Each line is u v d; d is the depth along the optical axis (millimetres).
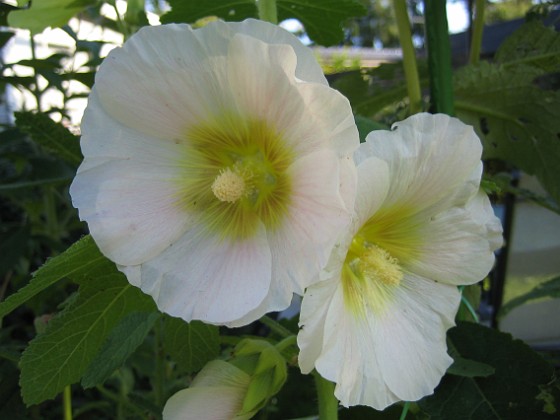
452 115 275
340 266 181
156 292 186
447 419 242
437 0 270
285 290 175
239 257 188
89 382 230
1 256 406
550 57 329
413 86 318
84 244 192
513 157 356
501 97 330
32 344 214
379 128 223
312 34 322
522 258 451
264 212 196
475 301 339
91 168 186
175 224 195
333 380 175
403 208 210
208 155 207
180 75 182
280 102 175
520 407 240
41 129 292
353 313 202
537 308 468
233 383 210
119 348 238
